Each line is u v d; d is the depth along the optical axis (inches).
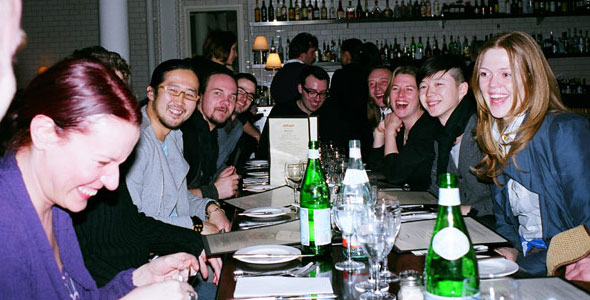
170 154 102.7
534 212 80.5
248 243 69.3
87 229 71.2
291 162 124.6
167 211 98.2
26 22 327.3
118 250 73.2
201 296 85.7
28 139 45.5
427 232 69.6
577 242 62.2
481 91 81.8
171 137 104.0
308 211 63.6
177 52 323.9
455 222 45.8
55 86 42.9
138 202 91.5
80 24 326.6
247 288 51.6
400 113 130.6
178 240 79.4
